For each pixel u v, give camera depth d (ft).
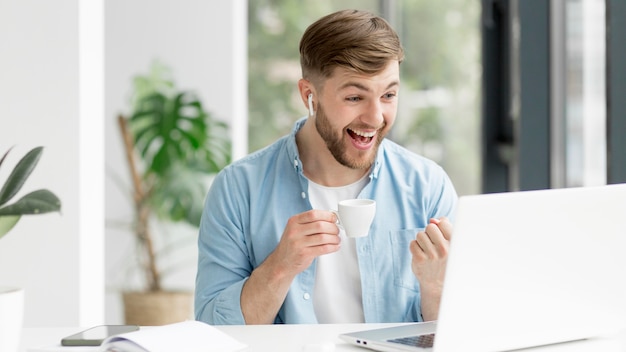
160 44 16.47
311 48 6.91
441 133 19.08
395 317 7.45
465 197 5.04
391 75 6.81
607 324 5.75
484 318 5.28
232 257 7.41
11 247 10.53
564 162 12.66
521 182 12.94
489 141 18.26
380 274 7.45
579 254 5.47
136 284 16.74
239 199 7.48
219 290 7.32
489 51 18.07
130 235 16.70
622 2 9.28
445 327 5.19
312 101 7.19
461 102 18.80
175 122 16.49
